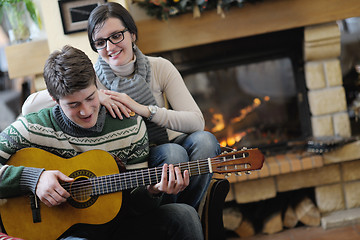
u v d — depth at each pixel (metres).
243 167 1.65
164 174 1.63
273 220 3.41
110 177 1.68
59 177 1.66
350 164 3.45
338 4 3.18
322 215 3.46
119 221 1.77
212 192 1.95
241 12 3.15
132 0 3.10
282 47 3.46
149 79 2.07
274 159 3.41
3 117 4.21
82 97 1.61
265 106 3.54
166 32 3.17
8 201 1.71
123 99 1.88
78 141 1.74
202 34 3.17
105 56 1.98
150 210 1.77
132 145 1.78
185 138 2.08
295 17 3.18
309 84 3.41
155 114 1.94
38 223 1.71
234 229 3.39
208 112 3.54
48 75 1.60
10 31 3.04
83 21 2.42
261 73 3.51
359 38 3.74
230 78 3.52
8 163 1.72
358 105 3.62
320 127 3.42
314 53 3.34
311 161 3.31
